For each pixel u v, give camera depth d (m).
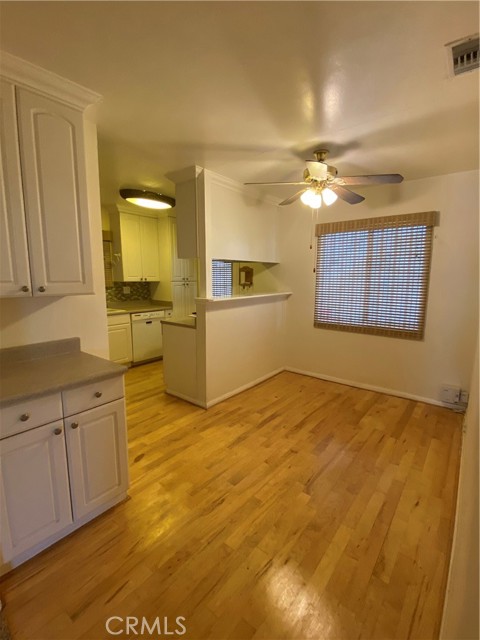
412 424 2.87
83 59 1.41
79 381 1.54
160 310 4.92
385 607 1.31
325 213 3.77
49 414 1.47
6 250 1.49
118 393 1.74
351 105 1.79
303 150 2.40
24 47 1.33
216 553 1.56
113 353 4.37
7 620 1.25
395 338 3.46
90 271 1.78
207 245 3.02
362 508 1.86
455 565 1.29
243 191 3.44
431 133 2.12
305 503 1.90
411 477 2.14
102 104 1.76
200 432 2.72
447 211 3.03
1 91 1.42
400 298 3.37
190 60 1.42
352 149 2.40
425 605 1.31
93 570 1.46
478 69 1.47
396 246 3.32
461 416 3.02
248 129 2.06
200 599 1.34
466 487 1.55
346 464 2.28
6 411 1.34
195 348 3.23
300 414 3.07
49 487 1.51
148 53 1.37
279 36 1.28
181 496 1.95
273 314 4.07
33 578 1.41
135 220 4.69
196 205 2.99
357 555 1.55
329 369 4.00
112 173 2.90
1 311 1.74
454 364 3.14
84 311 2.05
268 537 1.65
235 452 2.42
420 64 1.44
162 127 2.03
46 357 1.89
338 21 1.21
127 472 1.84
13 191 1.49
